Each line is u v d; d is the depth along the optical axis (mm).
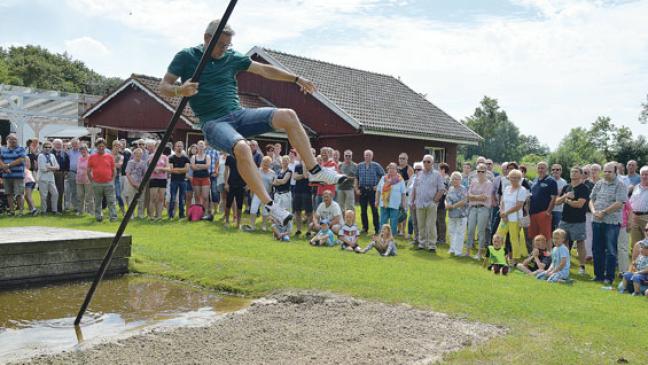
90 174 12148
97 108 21766
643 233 8938
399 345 4641
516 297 6523
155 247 8922
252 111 3977
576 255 11250
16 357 4352
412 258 9539
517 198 9672
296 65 23656
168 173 13977
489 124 75312
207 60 3869
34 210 13273
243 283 6863
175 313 5770
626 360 4414
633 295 7551
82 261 7484
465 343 4758
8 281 6945
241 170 3807
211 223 12344
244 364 4180
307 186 11406
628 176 11305
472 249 11109
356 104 22656
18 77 64500
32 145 14875
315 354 4398
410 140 23391
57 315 5691
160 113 19797
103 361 4242
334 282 6758
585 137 48656
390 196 11414
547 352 4535
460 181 10438
